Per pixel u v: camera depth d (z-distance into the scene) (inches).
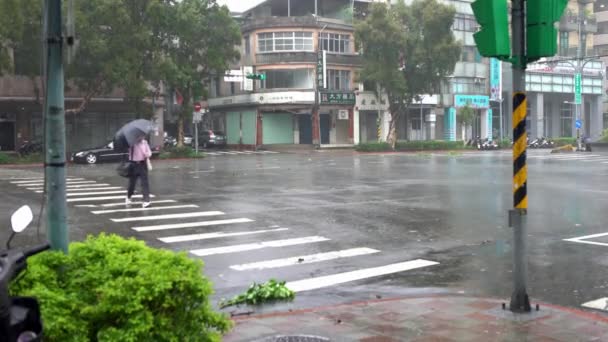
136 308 128.6
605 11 3085.6
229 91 2170.3
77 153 1370.6
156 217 519.5
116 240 165.3
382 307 249.1
